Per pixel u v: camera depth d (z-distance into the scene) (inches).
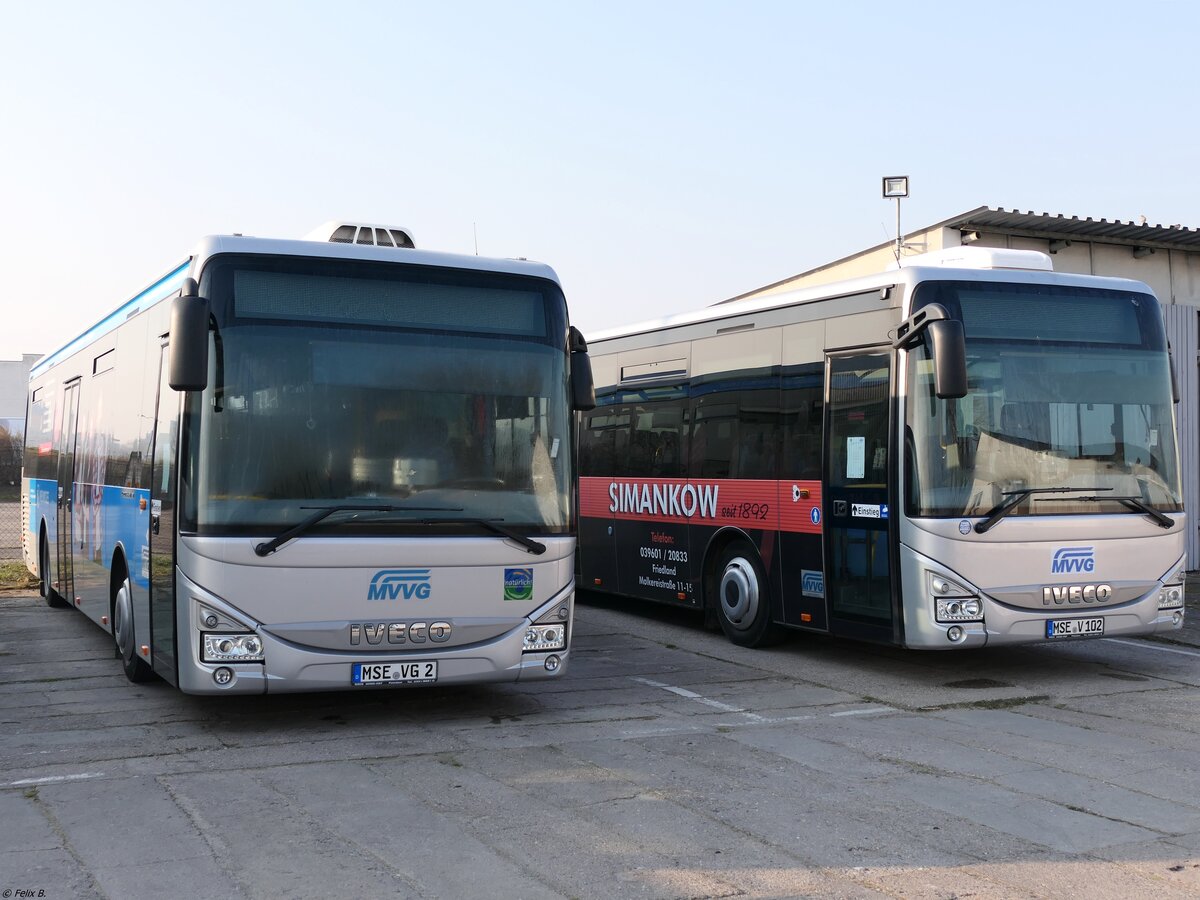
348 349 319.9
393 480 318.0
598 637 522.0
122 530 392.5
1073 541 402.0
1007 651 483.8
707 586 511.5
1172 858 222.4
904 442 394.9
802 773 283.6
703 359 514.3
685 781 274.4
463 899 197.2
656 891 201.2
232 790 263.0
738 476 485.4
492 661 325.4
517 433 335.0
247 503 305.3
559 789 266.4
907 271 400.2
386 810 248.2
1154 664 454.0
